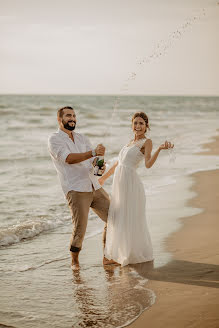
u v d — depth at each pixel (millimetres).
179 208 7207
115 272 4473
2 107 44344
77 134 4906
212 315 3328
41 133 23453
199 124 29844
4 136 21531
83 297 3820
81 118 35406
